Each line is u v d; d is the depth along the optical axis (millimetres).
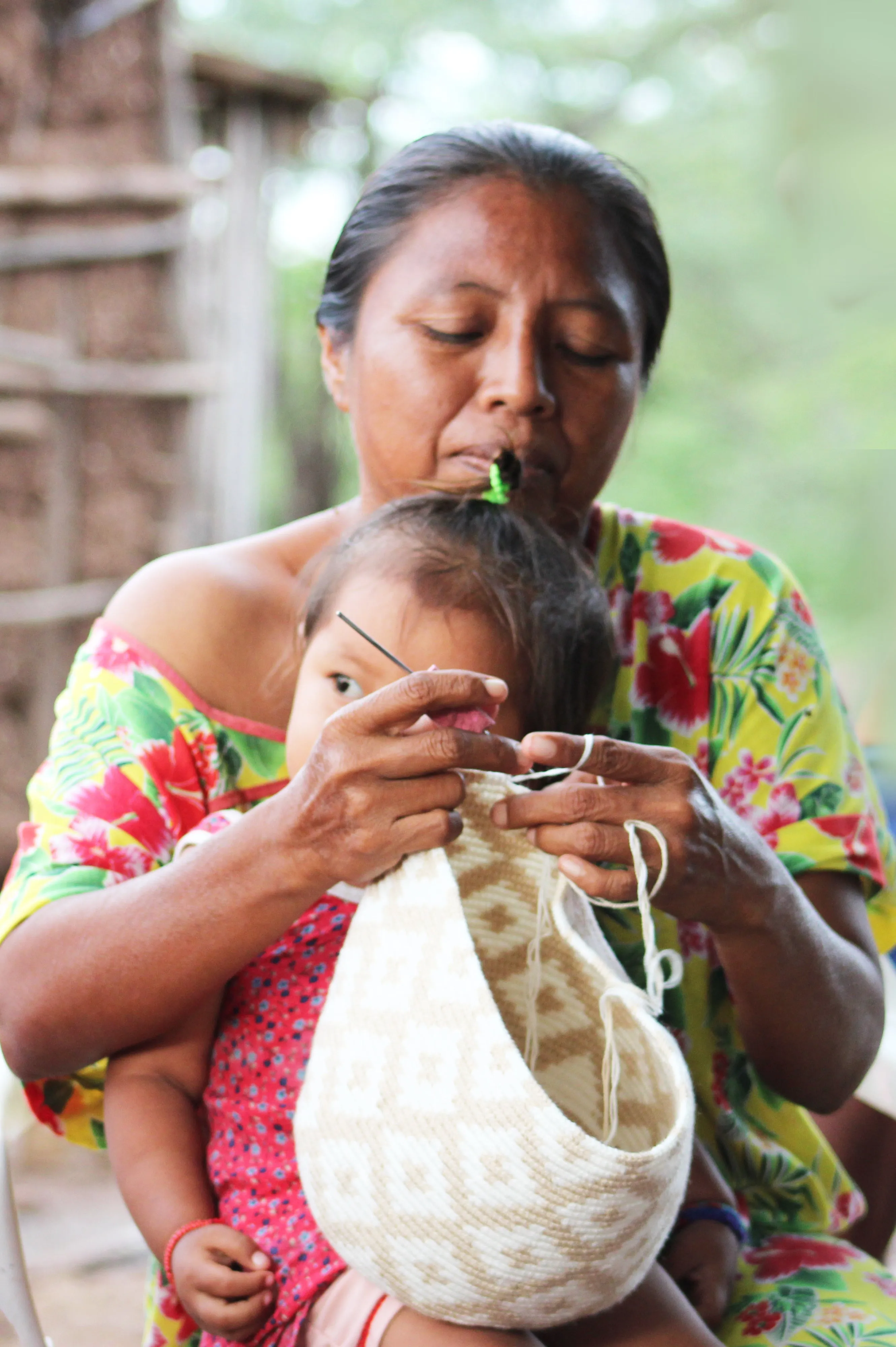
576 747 1234
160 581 1698
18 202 5477
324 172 12695
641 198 1719
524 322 1582
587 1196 1123
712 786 1588
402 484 1661
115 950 1378
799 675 1779
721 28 12781
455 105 13969
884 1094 1989
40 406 5523
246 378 7566
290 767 1508
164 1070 1493
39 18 5480
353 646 1475
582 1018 1332
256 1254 1355
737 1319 1549
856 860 1688
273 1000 1460
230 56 7293
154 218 5656
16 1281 1541
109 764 1585
